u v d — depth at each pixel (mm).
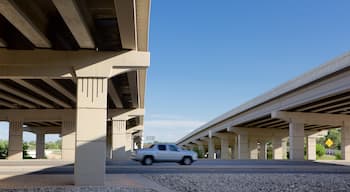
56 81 30812
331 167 37312
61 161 44500
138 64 20750
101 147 20172
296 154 51625
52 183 20125
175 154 37562
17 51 20469
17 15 15242
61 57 20625
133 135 93875
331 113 53844
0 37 19266
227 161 47062
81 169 19844
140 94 42719
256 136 81312
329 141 61250
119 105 49281
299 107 48500
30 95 39406
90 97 20484
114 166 35344
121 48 20781
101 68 20656
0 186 18281
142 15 18125
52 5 16875
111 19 18375
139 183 20594
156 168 33250
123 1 14453
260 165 39219
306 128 71500
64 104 47469
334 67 35062
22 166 35062
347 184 21109
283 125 71812
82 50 20703
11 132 49844
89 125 20281
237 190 17859
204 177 24422
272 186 19656
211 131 90875
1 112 50062
